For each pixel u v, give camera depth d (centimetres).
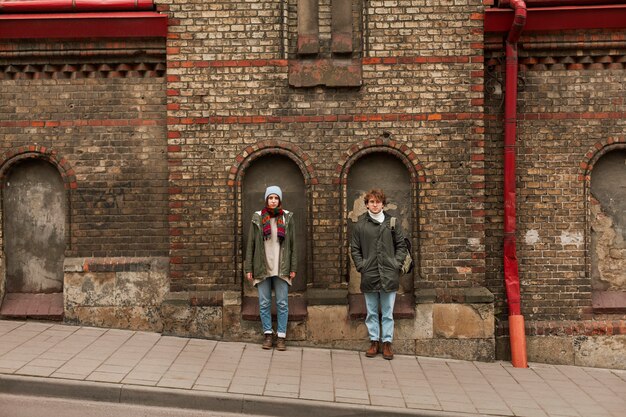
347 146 673
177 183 673
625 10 659
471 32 669
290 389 530
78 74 691
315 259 673
